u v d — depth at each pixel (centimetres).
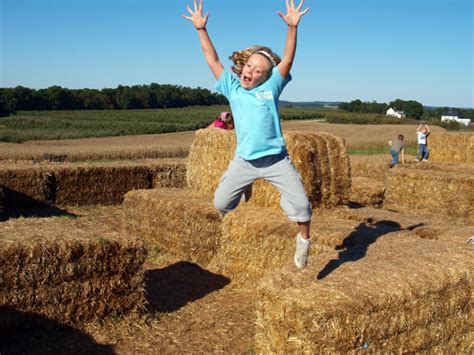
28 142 4094
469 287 454
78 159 2636
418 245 528
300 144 732
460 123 7350
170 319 567
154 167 1410
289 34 356
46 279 493
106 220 1135
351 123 7050
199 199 847
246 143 366
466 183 1236
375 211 805
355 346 367
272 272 425
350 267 438
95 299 524
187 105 9938
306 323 355
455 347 453
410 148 3650
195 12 381
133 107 8900
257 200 769
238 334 530
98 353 477
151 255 825
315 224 671
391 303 381
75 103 8188
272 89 362
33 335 490
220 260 737
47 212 1195
